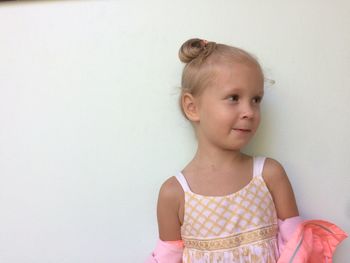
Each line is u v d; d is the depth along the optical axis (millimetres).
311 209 818
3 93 826
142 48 812
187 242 742
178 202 749
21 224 841
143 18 810
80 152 830
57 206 838
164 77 815
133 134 825
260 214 722
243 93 694
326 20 798
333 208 815
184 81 741
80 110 824
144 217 835
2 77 823
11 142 832
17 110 827
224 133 701
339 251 824
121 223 838
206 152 750
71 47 817
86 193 835
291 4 800
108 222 838
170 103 817
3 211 840
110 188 834
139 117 822
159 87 816
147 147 826
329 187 814
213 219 718
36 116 827
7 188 838
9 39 817
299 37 803
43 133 829
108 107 823
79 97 823
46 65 820
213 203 723
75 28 814
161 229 766
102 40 814
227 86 688
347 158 809
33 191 837
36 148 832
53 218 839
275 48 805
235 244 711
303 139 811
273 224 736
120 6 809
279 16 802
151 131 823
